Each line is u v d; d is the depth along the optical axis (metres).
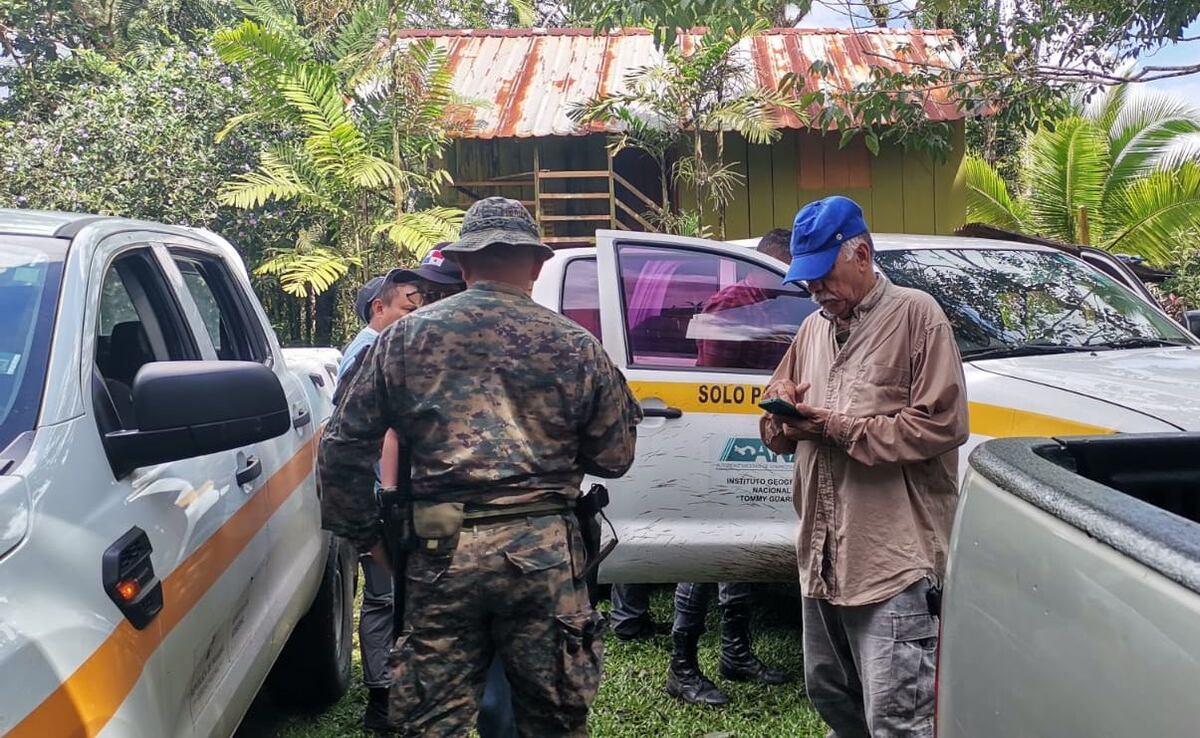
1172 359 3.77
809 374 2.75
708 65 9.48
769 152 10.67
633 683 3.95
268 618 2.81
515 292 2.42
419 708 2.29
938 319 2.49
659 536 3.60
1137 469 1.80
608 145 10.18
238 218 10.88
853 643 2.59
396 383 2.30
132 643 1.83
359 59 10.74
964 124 10.48
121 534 1.90
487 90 11.10
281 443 3.26
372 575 3.51
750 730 3.55
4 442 1.84
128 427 2.57
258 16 11.88
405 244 9.52
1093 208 12.40
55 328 2.10
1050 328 4.07
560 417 2.34
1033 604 1.35
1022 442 1.75
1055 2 6.86
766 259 3.91
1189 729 1.03
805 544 2.66
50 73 13.27
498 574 2.24
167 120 10.70
